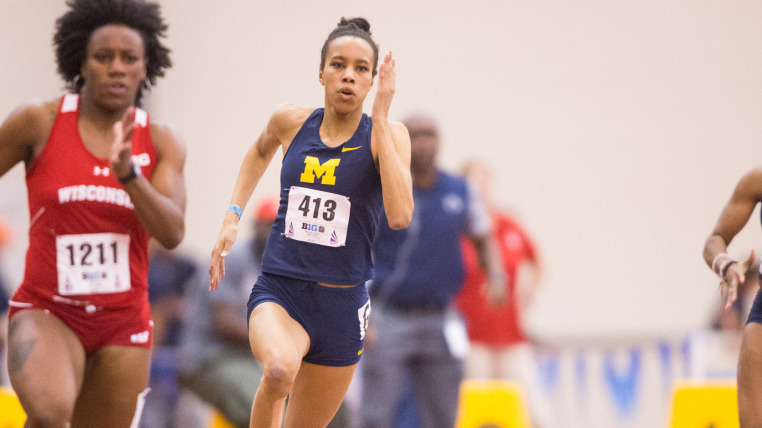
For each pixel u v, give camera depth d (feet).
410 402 85.76
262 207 74.38
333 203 46.57
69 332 48.01
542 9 133.08
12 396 65.26
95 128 49.37
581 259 132.05
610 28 133.59
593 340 100.53
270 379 42.75
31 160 49.24
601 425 98.99
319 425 50.55
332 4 132.46
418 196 79.30
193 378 73.41
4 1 134.00
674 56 133.80
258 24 132.26
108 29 49.32
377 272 78.48
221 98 131.54
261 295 47.11
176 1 131.23
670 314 132.57
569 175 132.57
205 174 130.72
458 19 132.26
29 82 133.80
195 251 129.70
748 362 49.57
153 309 95.45
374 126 45.55
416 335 78.28
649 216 133.08
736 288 49.55
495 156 131.85
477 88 132.05
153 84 55.06
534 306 130.82
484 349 96.94
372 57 46.50
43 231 48.39
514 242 99.81
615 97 133.49
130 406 49.62
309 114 48.42
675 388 69.51
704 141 133.80
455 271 79.66
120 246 48.93
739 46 134.41
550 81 132.87
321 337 47.21
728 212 53.16
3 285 95.96
